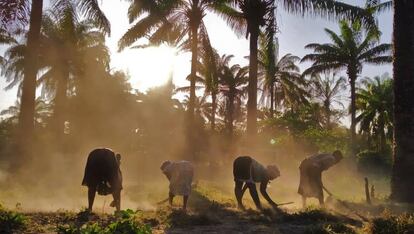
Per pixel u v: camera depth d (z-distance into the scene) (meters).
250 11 19.67
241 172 12.34
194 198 13.70
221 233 8.61
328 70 40.00
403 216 8.95
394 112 13.52
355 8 18.31
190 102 24.27
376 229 8.55
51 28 31.89
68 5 16.73
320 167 12.64
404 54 13.32
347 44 38.81
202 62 26.28
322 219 10.31
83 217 9.15
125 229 7.27
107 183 10.02
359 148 39.97
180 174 11.55
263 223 9.84
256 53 19.75
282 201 15.03
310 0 18.52
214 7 23.17
